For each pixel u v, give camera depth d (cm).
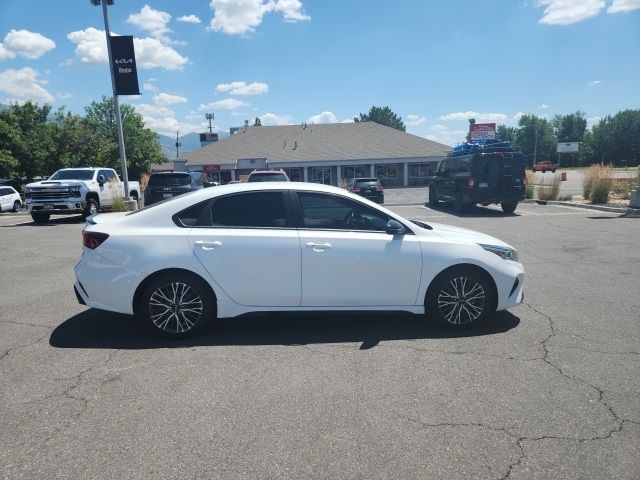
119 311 457
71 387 364
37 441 293
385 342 458
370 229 483
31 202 1528
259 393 355
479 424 313
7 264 841
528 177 2361
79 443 292
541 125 11412
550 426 310
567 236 1104
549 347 444
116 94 1884
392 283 475
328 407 335
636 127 9719
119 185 1877
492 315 536
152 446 289
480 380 376
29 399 345
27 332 484
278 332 485
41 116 5516
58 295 629
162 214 469
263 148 4631
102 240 455
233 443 292
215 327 500
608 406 335
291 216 474
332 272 465
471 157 1609
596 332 483
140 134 5422
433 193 2011
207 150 4619
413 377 381
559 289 652
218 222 468
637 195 1523
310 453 282
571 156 10762
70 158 4441
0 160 4038
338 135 4881
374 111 10075
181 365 404
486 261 485
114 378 379
